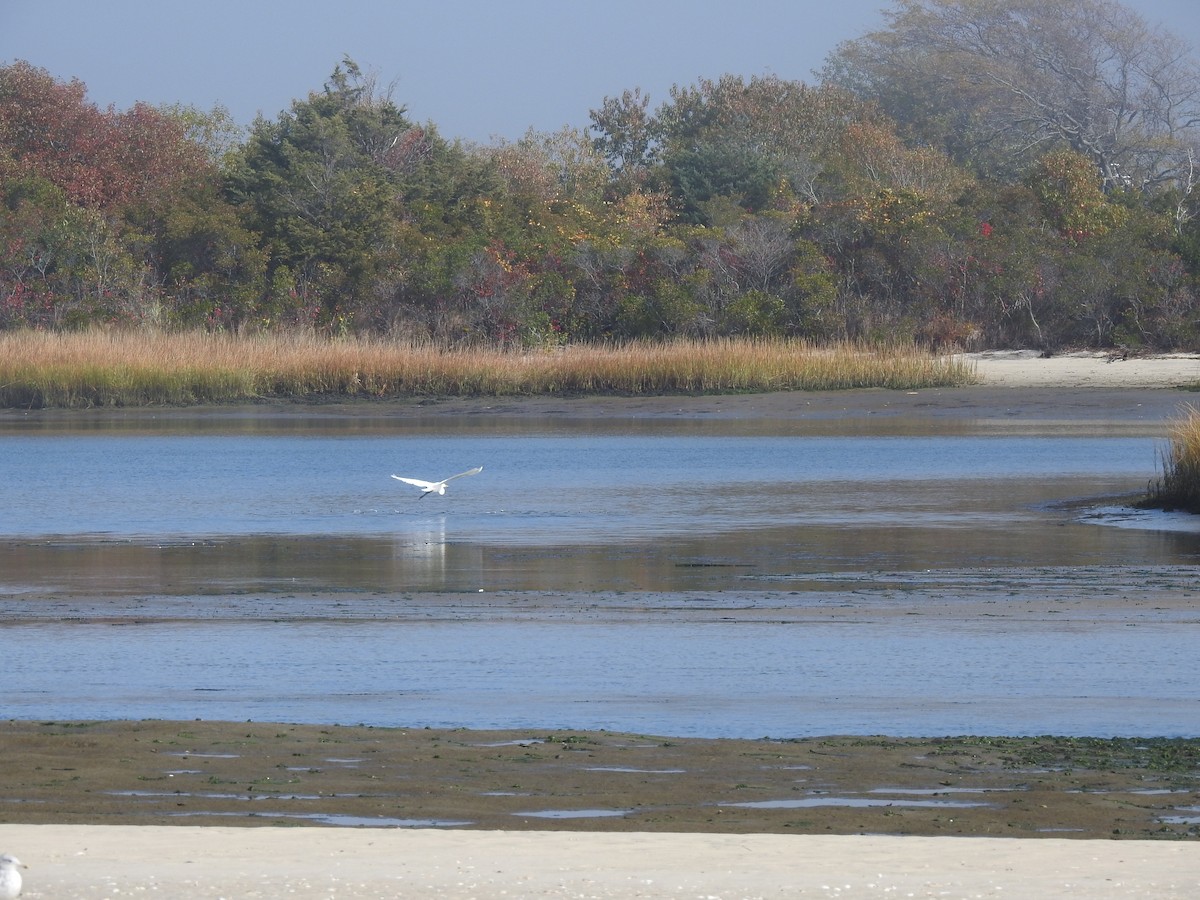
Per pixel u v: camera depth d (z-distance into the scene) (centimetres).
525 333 11931
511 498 5331
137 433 8356
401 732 2075
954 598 3259
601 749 1980
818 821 1653
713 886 1316
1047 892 1299
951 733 2095
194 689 2391
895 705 2269
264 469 6462
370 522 4706
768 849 1444
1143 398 8862
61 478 6131
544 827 1625
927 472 6034
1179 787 1798
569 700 2305
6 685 2420
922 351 10706
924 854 1428
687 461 6612
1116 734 2084
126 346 10700
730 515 4794
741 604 3209
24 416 9494
